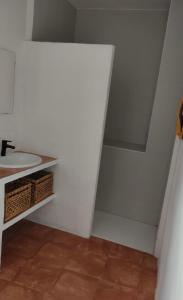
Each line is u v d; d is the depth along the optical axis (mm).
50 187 2703
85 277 2115
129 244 2652
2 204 1968
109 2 3051
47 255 2350
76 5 3254
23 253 2346
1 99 2408
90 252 2459
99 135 2494
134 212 3205
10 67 2451
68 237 2686
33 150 2766
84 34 3471
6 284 1958
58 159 2682
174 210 1623
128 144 3379
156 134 2902
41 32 2697
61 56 2475
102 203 3344
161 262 2018
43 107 2633
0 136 2482
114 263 2328
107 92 2406
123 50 3336
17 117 2695
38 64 2564
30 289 1932
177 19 2613
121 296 1951
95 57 2369
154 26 3172
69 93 2518
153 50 3215
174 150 2209
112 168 3197
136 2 2947
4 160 2389
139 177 3094
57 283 2018
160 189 3025
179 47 2652
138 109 3379
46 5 2703
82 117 2518
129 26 3268
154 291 2033
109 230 2898
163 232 2359
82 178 2639
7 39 2355
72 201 2723
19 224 2854
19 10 2428
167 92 2764
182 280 918
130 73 3348
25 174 2156
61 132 2621
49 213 2836
